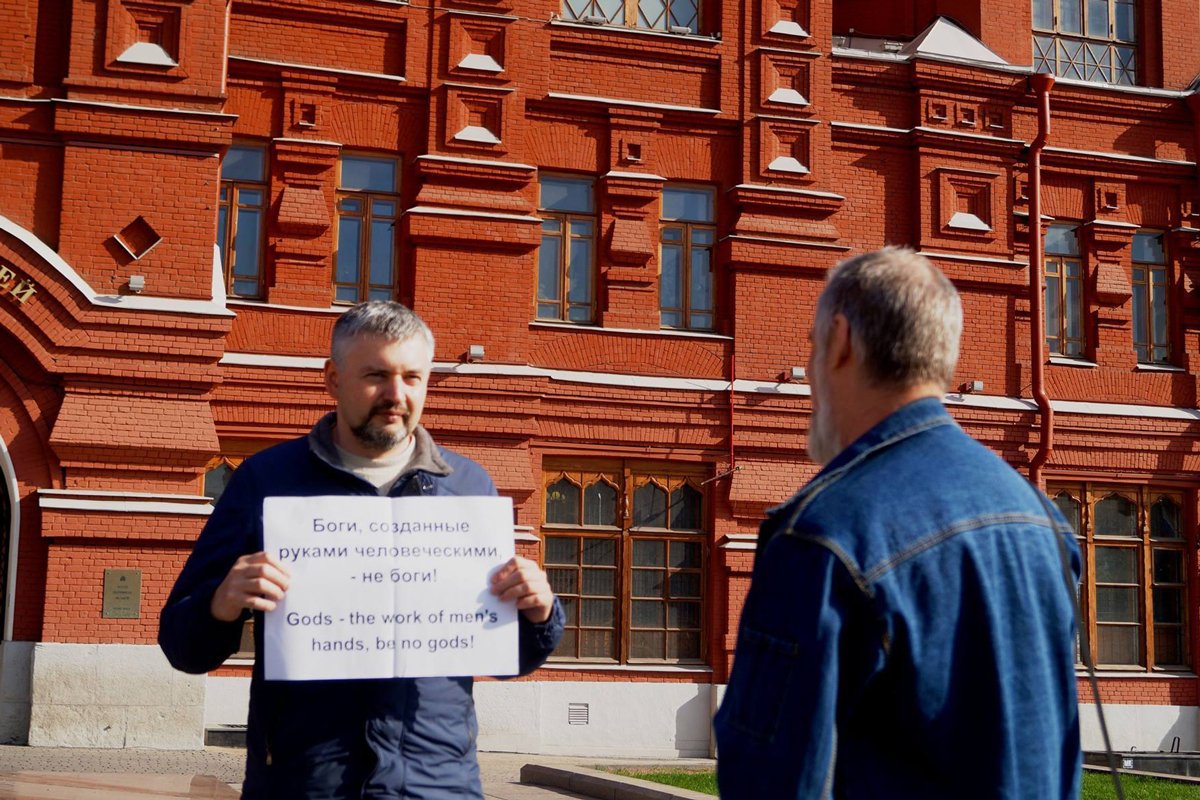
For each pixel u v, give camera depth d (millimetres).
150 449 13938
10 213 13992
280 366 15570
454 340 16297
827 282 2826
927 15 20172
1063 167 19219
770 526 2631
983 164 18672
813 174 17812
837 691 2363
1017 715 2424
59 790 8578
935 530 2467
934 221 18391
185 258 14250
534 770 12547
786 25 17969
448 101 16609
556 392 16641
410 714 3658
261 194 16156
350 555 3645
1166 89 19969
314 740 3613
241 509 3836
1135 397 19078
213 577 3758
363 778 3600
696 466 17297
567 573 16734
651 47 17531
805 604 2400
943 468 2562
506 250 16609
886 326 2668
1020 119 19000
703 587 17109
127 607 13742
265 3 16156
